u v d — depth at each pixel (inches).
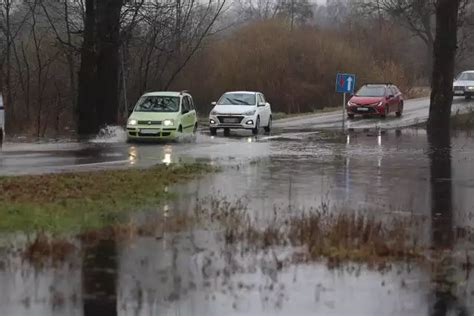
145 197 559.2
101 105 1337.4
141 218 467.5
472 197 591.5
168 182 654.5
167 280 328.8
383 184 663.8
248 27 2642.7
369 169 783.7
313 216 465.4
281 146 1083.3
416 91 3004.4
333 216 479.8
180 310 289.4
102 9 1321.4
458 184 668.7
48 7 1889.8
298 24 2898.6
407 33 3518.7
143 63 2009.1
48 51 2090.3
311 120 1753.2
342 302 301.1
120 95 1843.0
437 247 402.9
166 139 1167.0
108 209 499.5
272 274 340.2
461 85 2092.8
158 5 1662.2
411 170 776.3
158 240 406.0
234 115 1330.0
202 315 283.4
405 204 553.0
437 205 550.6
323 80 2576.3
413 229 452.8
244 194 589.3
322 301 302.2
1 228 429.4
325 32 2822.3
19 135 1376.7
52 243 388.2
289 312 288.2
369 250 383.9
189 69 2436.0
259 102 1398.9
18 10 1918.1
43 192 577.3
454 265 361.4
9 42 1878.7
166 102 1213.7
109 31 1328.7
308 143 1138.7
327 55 2596.0
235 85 2486.5
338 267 354.3
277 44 2554.1
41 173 730.2
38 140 1221.1
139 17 1627.7
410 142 1138.7
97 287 317.1
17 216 462.3
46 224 440.1
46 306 292.4
